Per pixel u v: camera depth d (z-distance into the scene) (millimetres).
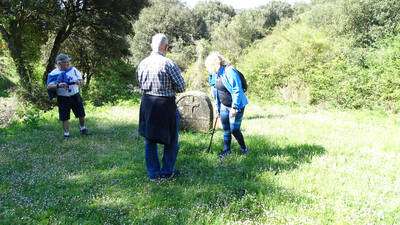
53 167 7496
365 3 30562
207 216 5051
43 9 25047
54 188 6340
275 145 8930
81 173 7137
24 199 5824
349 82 17938
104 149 8891
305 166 7227
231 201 5605
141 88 6320
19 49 24625
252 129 11125
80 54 32812
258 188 6043
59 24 26734
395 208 5285
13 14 23531
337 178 6555
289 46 22312
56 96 10070
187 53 60094
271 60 23016
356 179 6508
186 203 5609
